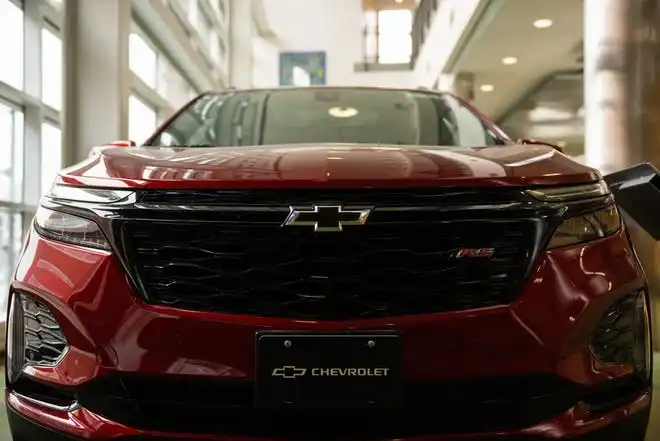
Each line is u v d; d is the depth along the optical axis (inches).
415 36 475.2
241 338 38.6
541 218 40.7
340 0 531.2
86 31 202.4
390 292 39.0
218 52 452.1
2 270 162.2
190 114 76.0
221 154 47.3
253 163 43.6
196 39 359.6
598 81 136.3
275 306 39.0
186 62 344.2
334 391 38.1
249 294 39.2
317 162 43.2
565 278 40.0
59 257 42.2
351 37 530.6
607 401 41.3
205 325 38.8
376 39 527.8
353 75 526.6
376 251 39.2
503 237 40.1
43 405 42.1
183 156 47.4
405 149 49.3
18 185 171.5
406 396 39.0
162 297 39.8
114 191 42.1
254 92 82.5
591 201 43.6
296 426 39.3
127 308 39.6
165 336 39.0
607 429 40.4
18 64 171.3
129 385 40.1
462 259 39.4
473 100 336.8
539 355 38.8
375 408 38.1
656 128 133.9
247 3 500.7
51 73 188.9
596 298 40.3
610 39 134.3
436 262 39.4
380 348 38.0
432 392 39.3
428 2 390.3
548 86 314.7
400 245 39.4
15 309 44.1
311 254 39.2
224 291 39.3
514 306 39.0
